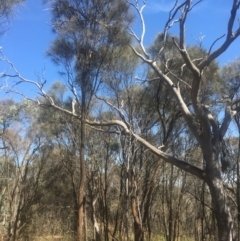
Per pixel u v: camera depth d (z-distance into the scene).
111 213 24.89
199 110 13.34
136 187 17.44
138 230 16.75
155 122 19.38
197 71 12.88
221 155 15.26
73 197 25.14
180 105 14.24
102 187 23.64
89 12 14.52
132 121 17.48
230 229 12.80
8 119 19.86
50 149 26.70
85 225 20.03
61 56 14.77
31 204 26.50
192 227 26.41
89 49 14.70
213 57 12.73
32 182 27.45
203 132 13.51
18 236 25.39
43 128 23.00
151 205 21.81
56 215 27.95
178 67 17.41
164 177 22.78
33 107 19.84
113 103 18.42
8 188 27.09
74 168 24.22
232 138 18.73
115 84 17.64
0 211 28.20
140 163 18.66
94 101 18.66
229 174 17.55
